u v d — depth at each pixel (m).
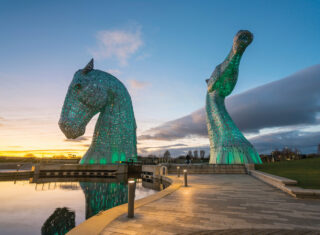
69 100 35.00
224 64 28.67
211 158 31.25
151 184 20.97
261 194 8.97
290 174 13.18
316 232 4.31
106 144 36.97
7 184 23.00
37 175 31.84
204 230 4.45
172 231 4.40
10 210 11.34
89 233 4.24
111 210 6.02
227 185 12.12
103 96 36.88
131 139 39.69
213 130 31.36
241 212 5.93
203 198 8.09
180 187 11.35
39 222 9.30
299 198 8.00
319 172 12.91
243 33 24.12
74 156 64.12
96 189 18.61
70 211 11.20
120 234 4.25
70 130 34.25
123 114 39.50
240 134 29.53
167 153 81.44
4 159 60.16
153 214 5.73
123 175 33.31
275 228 4.55
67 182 24.69
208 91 33.16
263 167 21.16
